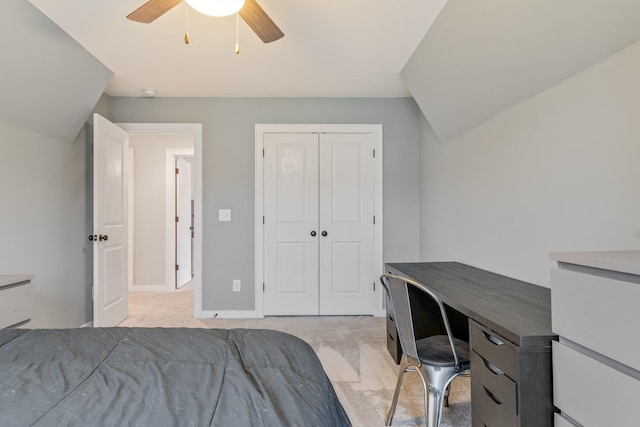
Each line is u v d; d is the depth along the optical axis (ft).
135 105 11.49
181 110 11.55
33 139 8.18
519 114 6.33
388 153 11.82
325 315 11.74
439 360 5.07
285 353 3.65
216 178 11.59
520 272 6.38
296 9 6.64
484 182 7.62
